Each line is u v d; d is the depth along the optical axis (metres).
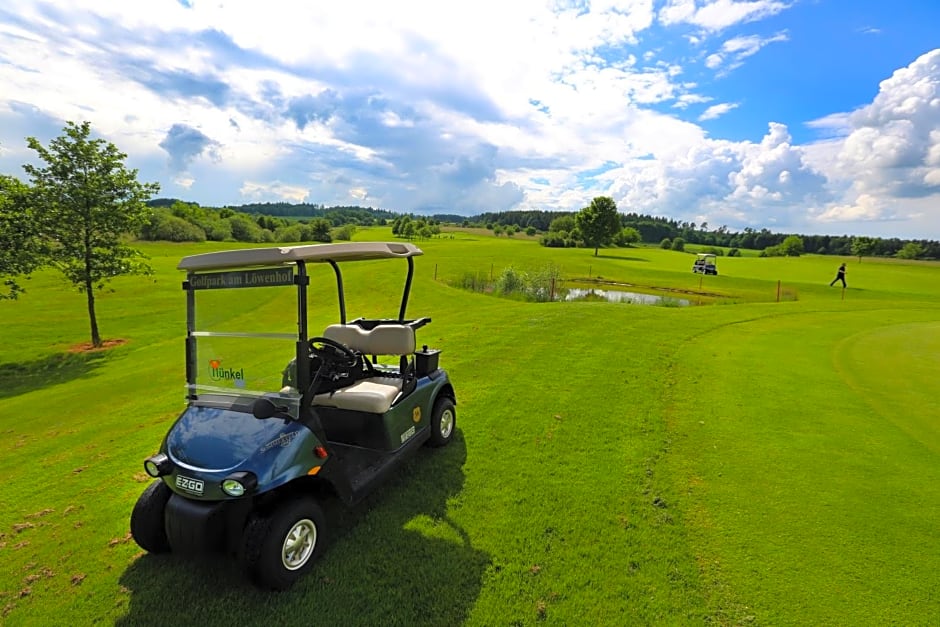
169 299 21.61
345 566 3.10
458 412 5.86
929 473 4.51
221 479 2.72
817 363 8.52
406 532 3.47
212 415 3.25
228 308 3.35
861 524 3.70
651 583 3.04
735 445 5.06
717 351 9.28
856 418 5.85
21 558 3.38
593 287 29.08
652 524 3.66
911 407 6.25
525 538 3.44
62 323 17.11
